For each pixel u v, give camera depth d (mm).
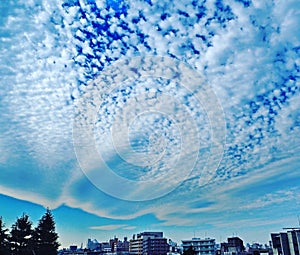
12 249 34094
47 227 40469
